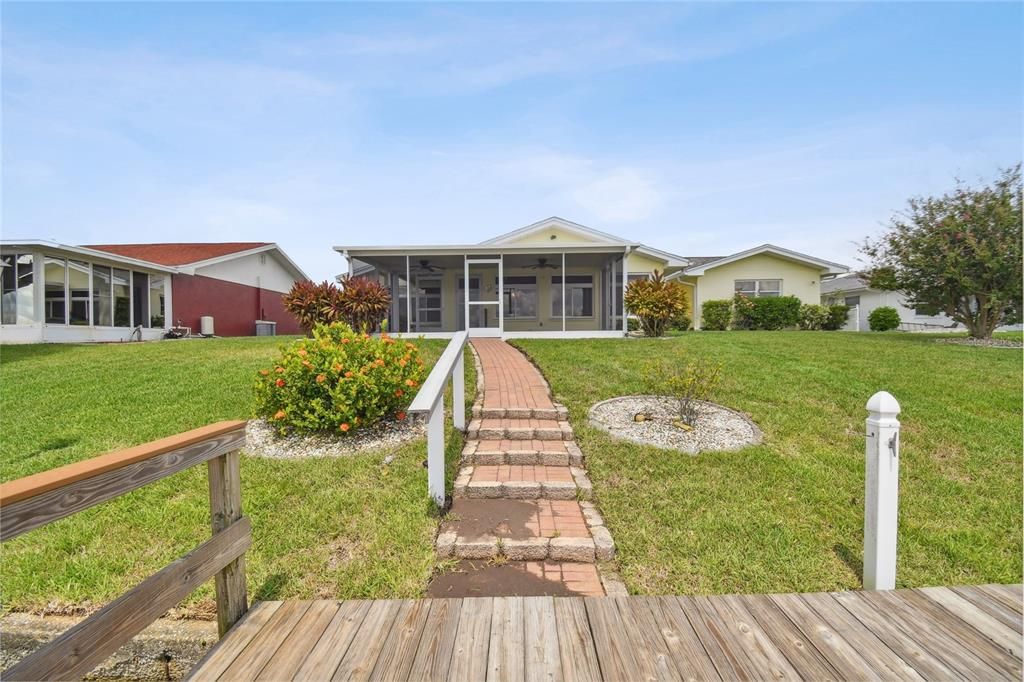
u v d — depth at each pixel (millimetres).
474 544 2947
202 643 2385
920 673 1911
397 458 4199
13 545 3057
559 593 2613
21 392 6355
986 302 10320
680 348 9281
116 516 3326
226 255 18766
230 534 2234
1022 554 2930
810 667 1942
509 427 4836
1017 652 2033
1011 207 9578
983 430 4637
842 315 16984
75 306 13492
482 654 2021
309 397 4852
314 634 2158
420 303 16906
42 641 2467
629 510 3404
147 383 6789
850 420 5047
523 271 16672
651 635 2148
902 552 2959
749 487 3691
